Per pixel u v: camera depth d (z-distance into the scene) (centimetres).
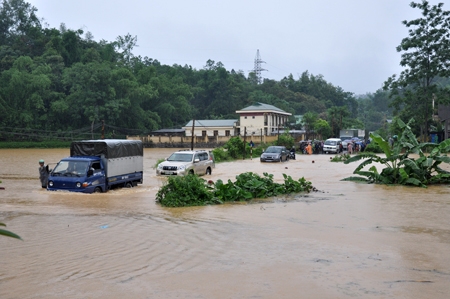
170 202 1320
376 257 720
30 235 881
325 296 532
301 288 561
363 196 1555
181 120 10588
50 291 550
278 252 750
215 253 742
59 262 684
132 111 8900
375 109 18188
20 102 7962
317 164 3431
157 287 564
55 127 8238
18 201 1412
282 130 8681
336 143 5222
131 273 626
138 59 11962
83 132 8144
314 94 15275
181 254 734
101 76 8194
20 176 2428
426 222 1052
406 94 5788
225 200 1435
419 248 784
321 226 998
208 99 12169
